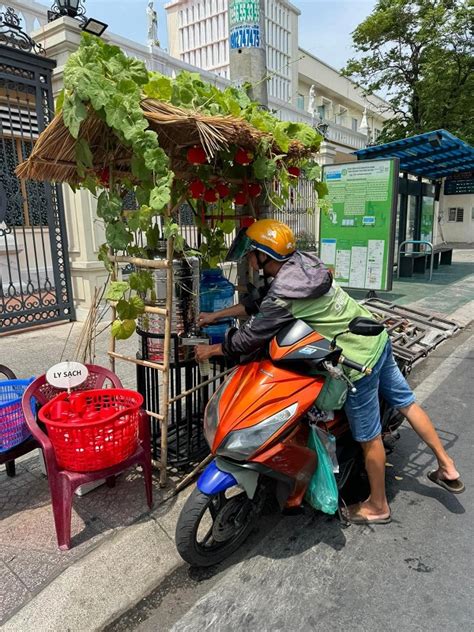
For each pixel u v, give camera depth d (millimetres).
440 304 8266
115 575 2234
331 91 22344
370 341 2439
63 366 2578
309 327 2322
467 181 14203
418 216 12430
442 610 2055
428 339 4973
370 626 1976
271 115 3051
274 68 13250
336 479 2617
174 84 2396
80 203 6605
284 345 2270
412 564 2340
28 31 6934
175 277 2732
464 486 2965
